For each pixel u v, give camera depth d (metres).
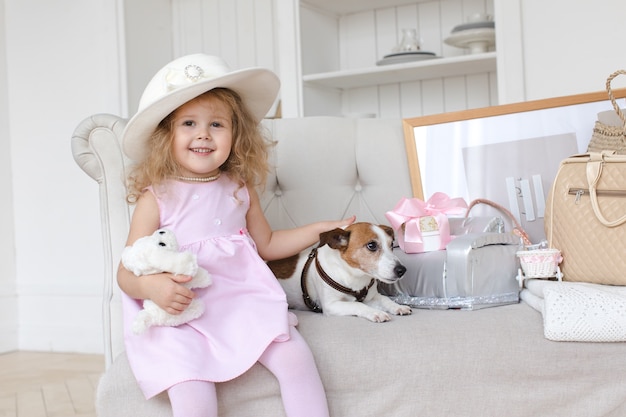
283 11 3.17
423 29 3.38
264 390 1.40
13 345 3.49
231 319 1.47
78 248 3.40
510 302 1.67
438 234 1.74
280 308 1.48
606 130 1.95
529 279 1.68
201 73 1.60
